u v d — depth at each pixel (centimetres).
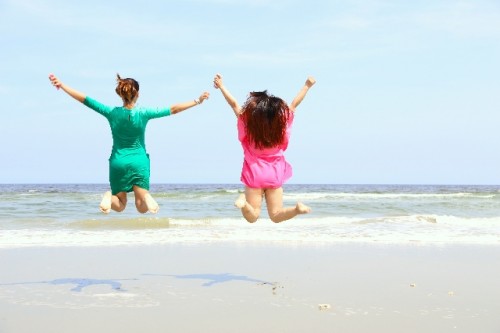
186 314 527
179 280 714
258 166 597
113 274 758
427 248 1064
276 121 591
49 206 2366
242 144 610
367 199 3338
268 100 594
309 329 473
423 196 3625
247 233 1314
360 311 542
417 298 605
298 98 624
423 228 1462
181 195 3238
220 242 1144
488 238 1249
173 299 596
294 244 1119
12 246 1059
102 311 538
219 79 623
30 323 491
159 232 1337
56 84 587
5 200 2770
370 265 848
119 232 1338
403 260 903
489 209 2448
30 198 2925
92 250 1007
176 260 893
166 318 511
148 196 591
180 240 1173
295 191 6259
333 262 879
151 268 812
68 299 593
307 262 878
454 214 2194
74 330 469
